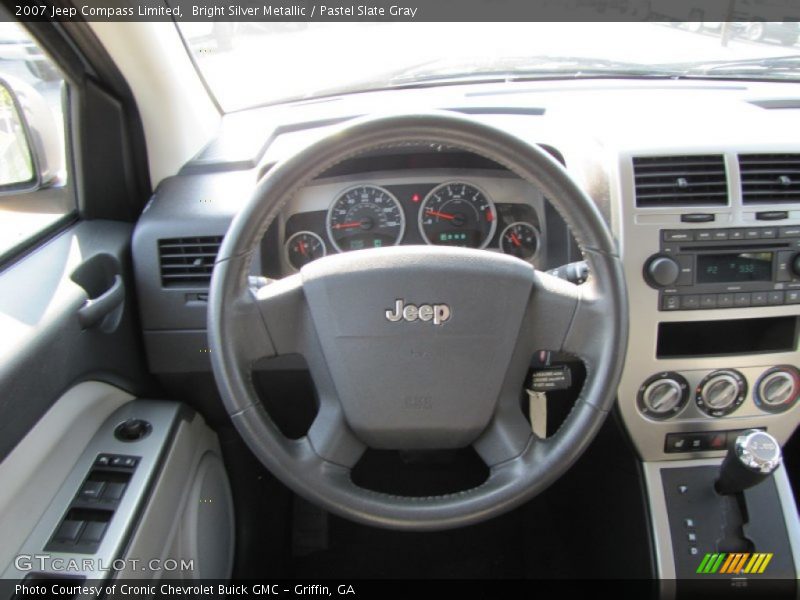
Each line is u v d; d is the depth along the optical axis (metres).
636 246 1.25
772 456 1.17
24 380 1.00
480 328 1.00
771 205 1.25
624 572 1.49
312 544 1.83
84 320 1.17
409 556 1.79
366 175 1.40
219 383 0.97
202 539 1.38
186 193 1.44
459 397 1.03
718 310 1.27
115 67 1.38
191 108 1.53
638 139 1.29
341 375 1.03
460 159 1.39
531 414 1.28
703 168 1.26
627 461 1.41
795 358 1.30
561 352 1.03
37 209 1.34
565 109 1.53
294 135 1.58
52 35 1.24
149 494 1.14
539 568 1.75
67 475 1.15
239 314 0.98
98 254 1.31
